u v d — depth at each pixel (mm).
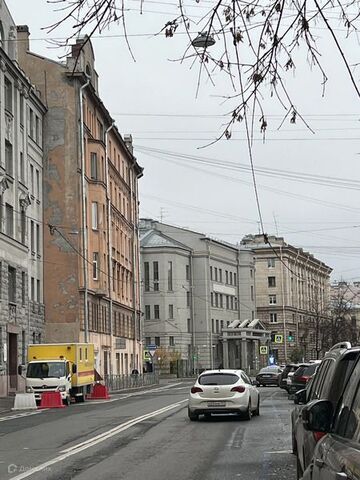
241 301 103375
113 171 63938
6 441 18234
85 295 51469
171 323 88688
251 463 13414
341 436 5406
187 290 92000
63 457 14695
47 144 52906
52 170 52844
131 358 70000
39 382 35906
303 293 108375
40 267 51188
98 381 45031
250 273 104812
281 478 11719
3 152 41938
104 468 13062
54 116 53125
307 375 34438
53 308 51812
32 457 14820
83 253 52750
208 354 91562
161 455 14734
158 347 85938
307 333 94750
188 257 93125
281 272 110688
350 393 5652
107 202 59000
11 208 43562
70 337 51406
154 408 30094
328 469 5059
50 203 52594
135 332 71750
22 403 33562
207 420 23188
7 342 41375
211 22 5715
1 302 40281
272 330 109812
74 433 19766
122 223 68312
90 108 57219
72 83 53125
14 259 43156
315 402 5914
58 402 34531
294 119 6211
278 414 25750
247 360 96125
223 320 97062
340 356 7547
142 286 86688
